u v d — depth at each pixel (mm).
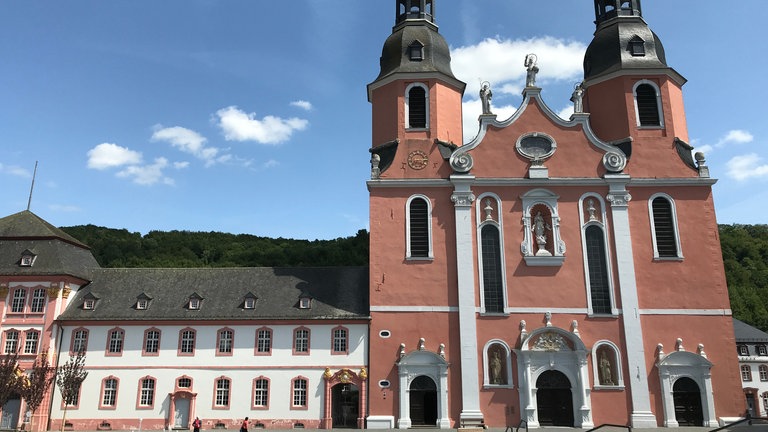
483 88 49344
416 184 47000
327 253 89000
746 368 79062
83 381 46125
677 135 48688
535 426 41406
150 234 118312
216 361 46312
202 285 50844
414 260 45469
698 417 42156
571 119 48188
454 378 43000
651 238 45594
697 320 43844
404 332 44125
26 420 45438
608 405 42250
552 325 43812
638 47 50656
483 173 47219
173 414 45438
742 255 112875
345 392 45469
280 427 44562
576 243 45625
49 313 47906
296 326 46625
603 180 46531
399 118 49375
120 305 49031
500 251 45531
